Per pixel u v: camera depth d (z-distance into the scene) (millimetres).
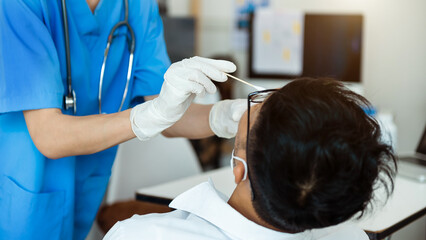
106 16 1271
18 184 1143
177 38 3508
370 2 3152
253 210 847
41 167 1144
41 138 1043
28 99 1019
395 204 1478
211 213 879
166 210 1973
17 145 1132
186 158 2328
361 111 754
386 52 3146
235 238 853
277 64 3357
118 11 1296
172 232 848
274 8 3521
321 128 707
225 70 1013
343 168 703
